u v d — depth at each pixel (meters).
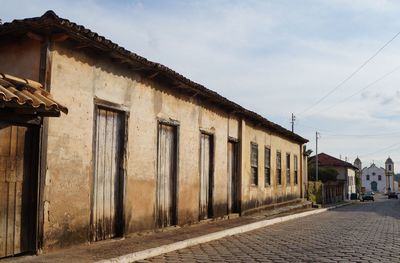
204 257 8.64
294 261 8.31
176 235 10.91
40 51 7.75
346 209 31.78
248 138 18.70
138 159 10.44
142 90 10.62
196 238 10.47
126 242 9.37
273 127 21.56
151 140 10.99
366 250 9.75
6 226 7.04
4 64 8.02
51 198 7.77
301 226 15.69
